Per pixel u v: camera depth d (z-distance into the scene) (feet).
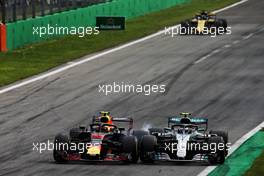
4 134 330.34
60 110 384.47
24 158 285.23
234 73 501.97
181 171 263.49
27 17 640.17
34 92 435.12
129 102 407.44
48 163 275.39
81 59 561.84
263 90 446.19
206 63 542.57
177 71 507.30
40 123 354.13
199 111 387.55
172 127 289.33
